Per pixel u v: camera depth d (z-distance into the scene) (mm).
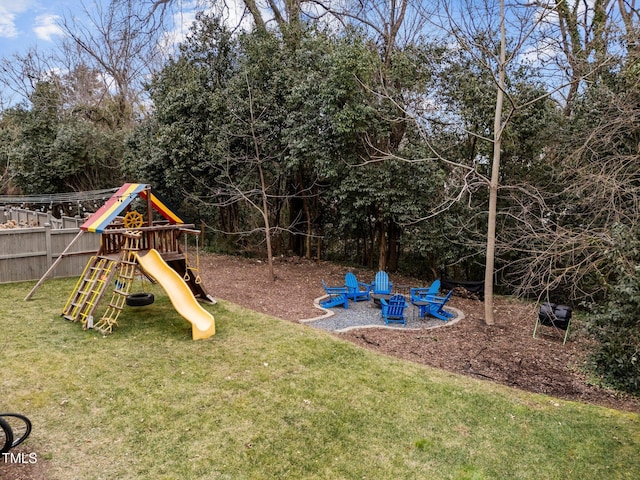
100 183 22094
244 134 14227
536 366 7285
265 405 5262
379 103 12648
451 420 5211
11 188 23328
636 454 4730
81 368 5969
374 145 12898
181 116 15422
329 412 5203
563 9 11016
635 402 6129
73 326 7633
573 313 11070
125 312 8672
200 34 15977
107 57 26891
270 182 15945
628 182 8984
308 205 16734
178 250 9016
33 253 10805
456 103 13258
